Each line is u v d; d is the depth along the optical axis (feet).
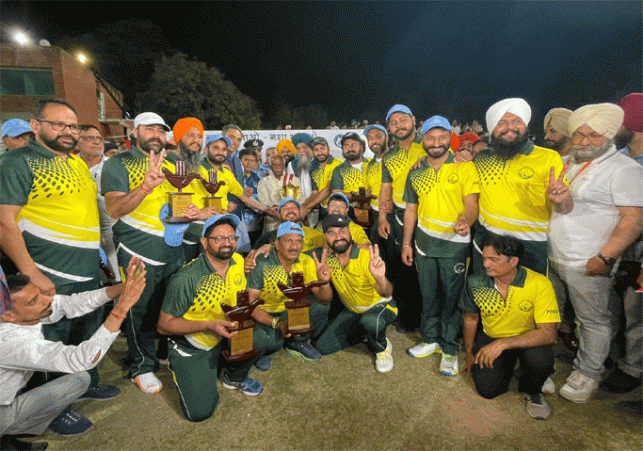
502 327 8.71
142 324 9.07
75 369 6.49
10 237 7.08
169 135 12.53
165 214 8.99
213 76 81.41
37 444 7.40
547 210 8.87
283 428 7.89
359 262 10.00
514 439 7.45
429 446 7.33
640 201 7.59
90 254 8.22
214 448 7.40
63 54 50.14
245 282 9.17
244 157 16.65
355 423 7.98
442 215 9.68
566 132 10.22
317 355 10.46
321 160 15.26
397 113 11.21
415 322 12.14
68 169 7.74
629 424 7.77
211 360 8.54
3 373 6.43
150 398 8.95
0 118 48.37
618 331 10.08
